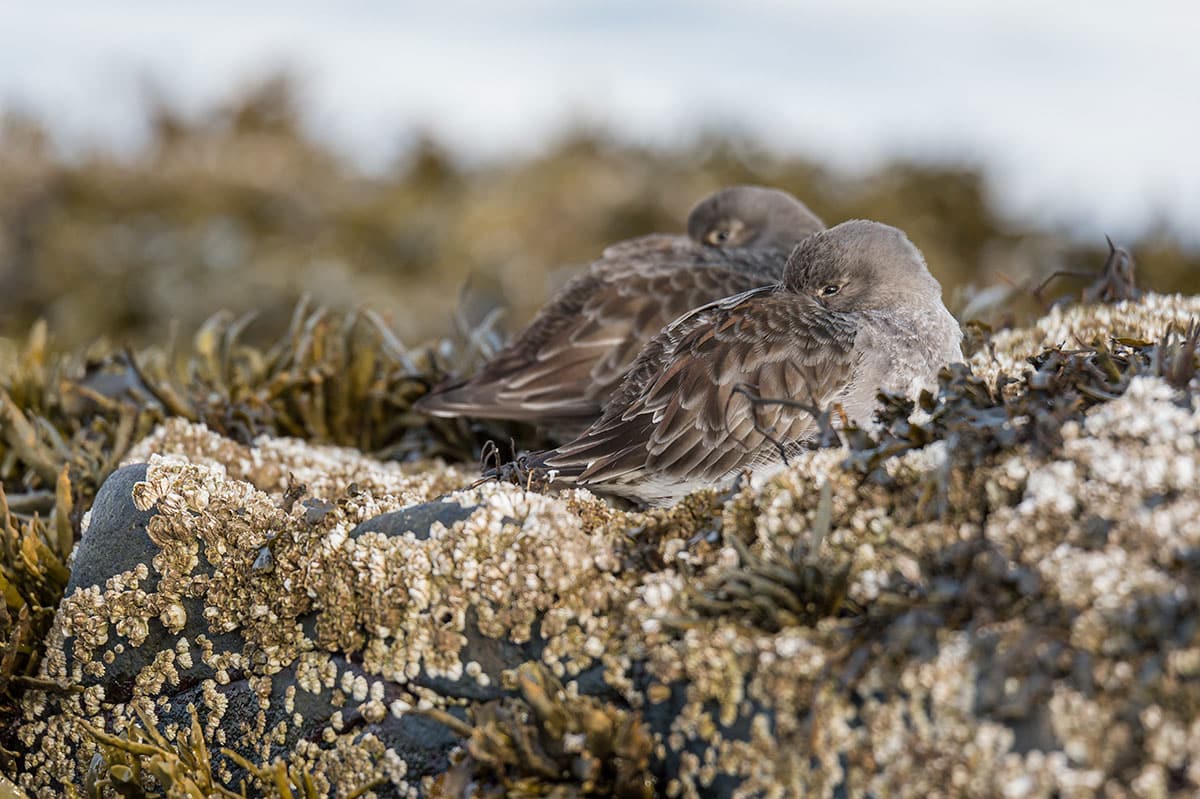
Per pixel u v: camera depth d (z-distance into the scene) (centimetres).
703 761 617
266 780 704
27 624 809
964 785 544
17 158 2294
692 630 621
